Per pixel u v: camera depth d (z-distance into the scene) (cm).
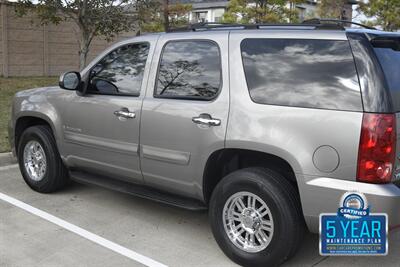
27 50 1738
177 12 1548
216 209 402
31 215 507
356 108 340
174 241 447
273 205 367
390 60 363
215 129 397
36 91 572
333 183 344
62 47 1844
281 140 362
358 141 336
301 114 358
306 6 2552
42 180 565
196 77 423
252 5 1853
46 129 561
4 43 1659
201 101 413
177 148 425
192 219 502
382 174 334
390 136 334
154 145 442
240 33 406
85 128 504
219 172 420
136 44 481
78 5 1080
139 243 441
